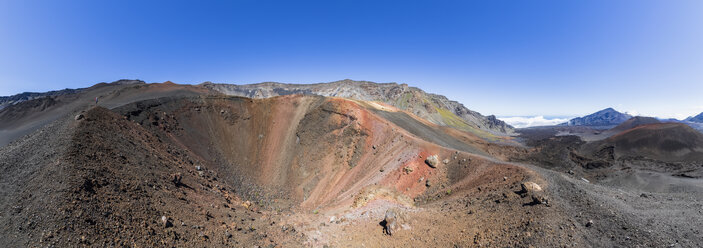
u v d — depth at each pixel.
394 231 29.11
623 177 64.56
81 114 40.81
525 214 26.53
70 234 19.98
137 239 22.39
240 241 28.28
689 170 66.19
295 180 62.41
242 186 55.19
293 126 78.38
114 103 68.56
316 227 33.97
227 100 79.69
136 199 27.84
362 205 39.12
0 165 29.44
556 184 32.50
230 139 71.12
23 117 72.56
